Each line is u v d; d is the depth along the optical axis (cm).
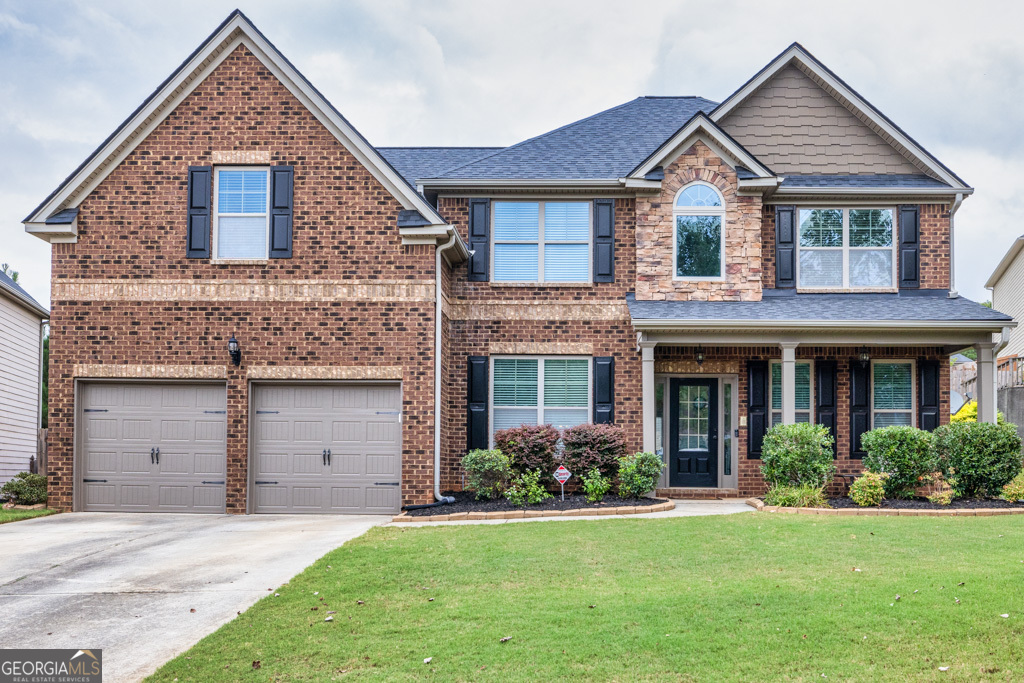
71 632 697
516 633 646
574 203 1559
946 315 1398
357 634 662
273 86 1375
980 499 1285
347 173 1361
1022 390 1852
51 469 1348
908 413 1529
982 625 627
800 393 1545
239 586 824
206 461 1345
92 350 1352
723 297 1510
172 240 1361
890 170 1620
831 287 1571
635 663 584
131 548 1021
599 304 1530
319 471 1342
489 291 1534
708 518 1133
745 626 646
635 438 1512
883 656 585
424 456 1320
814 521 1087
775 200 1572
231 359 1345
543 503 1303
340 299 1346
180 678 585
